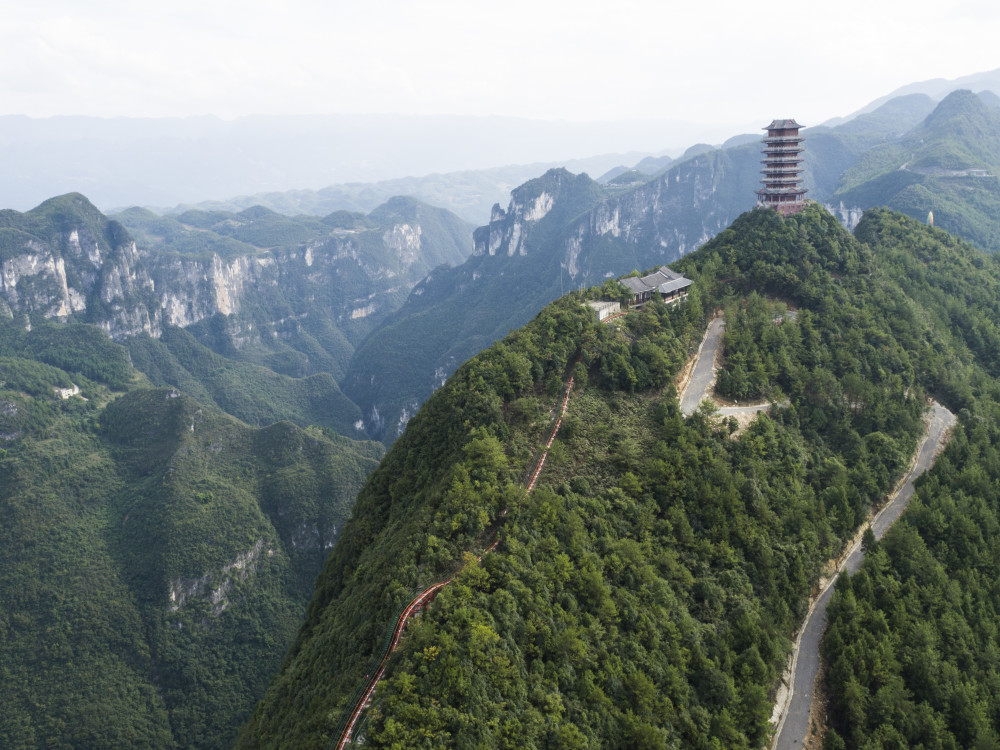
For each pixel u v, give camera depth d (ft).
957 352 495.00
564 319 428.56
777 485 363.97
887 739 264.52
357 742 206.49
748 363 433.89
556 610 251.39
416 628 230.27
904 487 405.80
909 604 317.63
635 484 327.26
